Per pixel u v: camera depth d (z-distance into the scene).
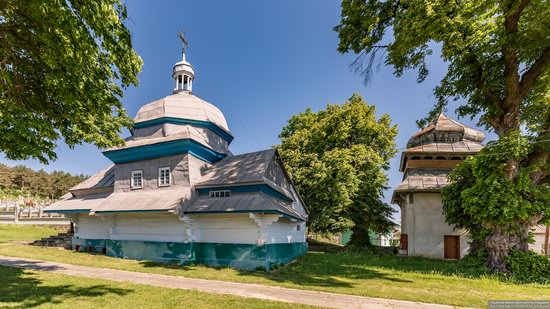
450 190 16.27
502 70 14.01
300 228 20.22
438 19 10.53
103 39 6.77
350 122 27.06
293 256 17.61
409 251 21.16
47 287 8.61
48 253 16.33
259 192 14.06
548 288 10.77
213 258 14.08
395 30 12.30
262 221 13.34
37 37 6.54
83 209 17.88
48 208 19.91
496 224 13.30
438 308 7.89
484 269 13.53
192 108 19.00
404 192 21.83
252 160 16.39
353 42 14.84
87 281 9.63
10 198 47.50
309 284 10.20
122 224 16.48
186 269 12.64
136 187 16.69
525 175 12.93
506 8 11.09
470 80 14.80
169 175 15.92
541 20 11.27
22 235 26.22
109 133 8.94
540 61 12.97
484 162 13.43
